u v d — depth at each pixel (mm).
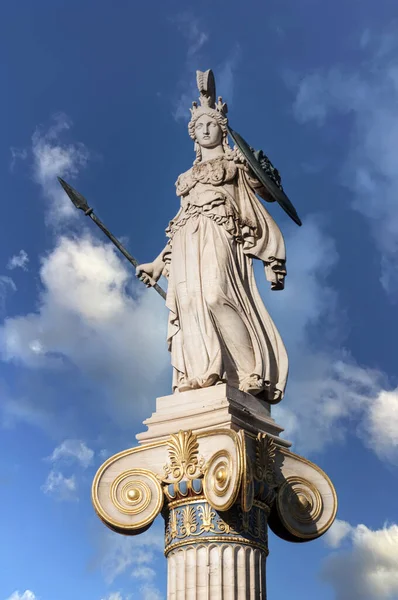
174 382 20984
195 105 23297
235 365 20828
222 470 18719
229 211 21750
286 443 20641
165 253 22672
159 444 20016
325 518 20547
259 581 19047
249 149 22422
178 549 19188
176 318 21375
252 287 21781
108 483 20000
